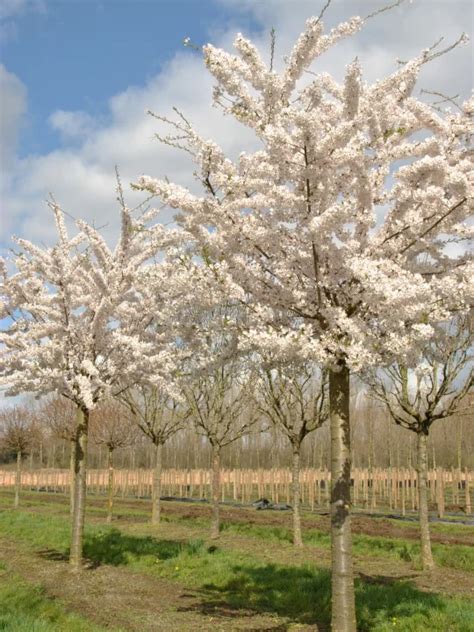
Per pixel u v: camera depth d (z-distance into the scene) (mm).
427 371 4582
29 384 8719
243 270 5270
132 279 9023
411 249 5504
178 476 29062
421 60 5000
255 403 12875
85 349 9094
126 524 15328
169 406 15789
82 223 9156
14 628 5750
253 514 18469
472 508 21516
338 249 4973
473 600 7133
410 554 10586
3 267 9516
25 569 9359
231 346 5668
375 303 4629
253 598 7574
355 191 5145
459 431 23172
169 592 7953
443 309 4871
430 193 4766
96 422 17219
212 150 4930
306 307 5328
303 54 5102
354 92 4805
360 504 23234
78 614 6746
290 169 4867
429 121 5527
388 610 6574
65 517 16125
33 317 9750
